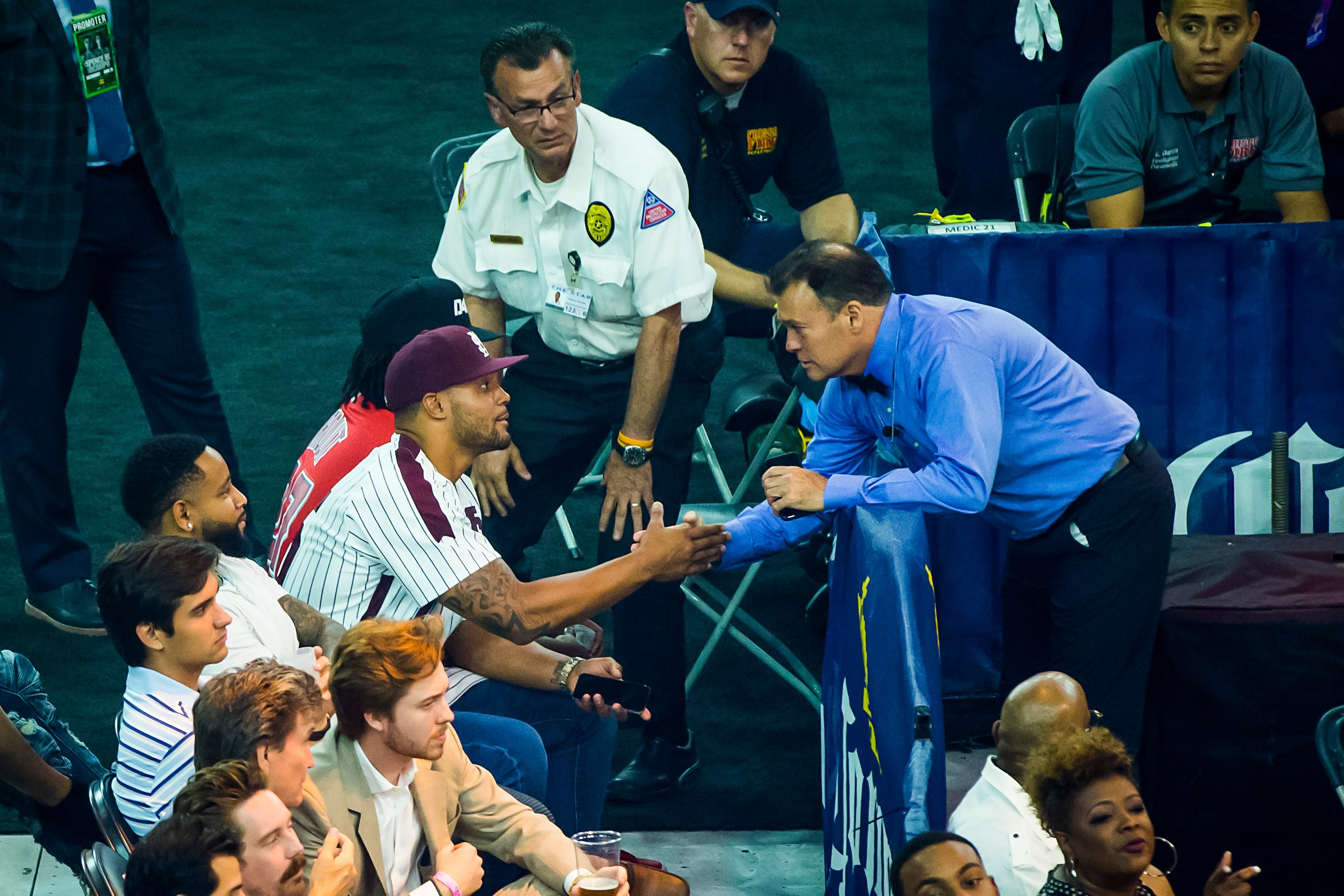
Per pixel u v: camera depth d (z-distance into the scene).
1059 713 11.66
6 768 12.38
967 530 16.36
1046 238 16.03
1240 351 16.31
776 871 15.35
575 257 16.39
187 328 20.34
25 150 18.56
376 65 41.06
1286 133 18.08
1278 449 16.38
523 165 16.39
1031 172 20.50
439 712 11.02
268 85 39.72
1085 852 10.56
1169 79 17.86
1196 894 14.48
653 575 13.99
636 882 12.21
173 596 11.27
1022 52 23.70
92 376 26.69
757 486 20.45
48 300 19.05
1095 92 18.11
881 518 12.31
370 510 13.21
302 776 10.49
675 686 17.02
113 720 17.77
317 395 25.75
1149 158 18.09
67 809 12.63
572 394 17.36
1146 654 13.99
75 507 22.36
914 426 13.27
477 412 13.53
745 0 16.95
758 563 17.27
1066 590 13.91
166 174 19.73
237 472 21.11
